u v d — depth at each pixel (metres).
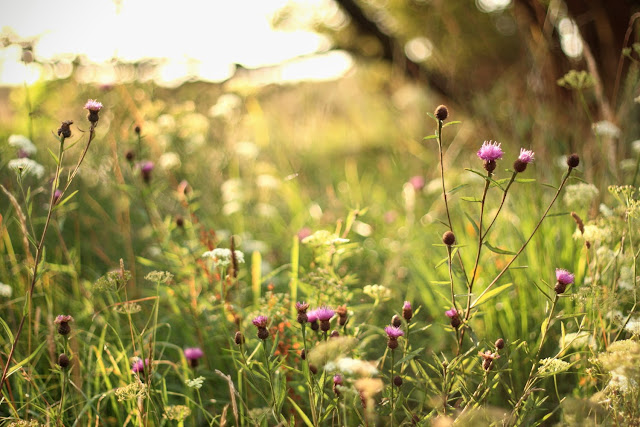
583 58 3.77
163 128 3.82
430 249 3.26
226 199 4.02
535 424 1.71
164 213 3.60
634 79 3.03
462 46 5.48
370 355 2.41
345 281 2.36
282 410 2.11
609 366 1.43
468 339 2.37
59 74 3.74
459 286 2.61
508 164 3.45
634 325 1.74
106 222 3.65
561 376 2.13
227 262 2.27
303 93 6.05
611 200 2.66
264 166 4.71
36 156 3.41
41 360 2.36
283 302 2.33
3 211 3.25
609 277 2.20
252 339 2.27
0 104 4.58
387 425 1.85
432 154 4.89
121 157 3.44
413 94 5.79
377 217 4.25
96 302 2.68
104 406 2.06
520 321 2.44
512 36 5.21
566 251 2.54
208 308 2.53
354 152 6.20
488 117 3.99
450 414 1.71
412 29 5.68
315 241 2.35
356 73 6.60
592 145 3.18
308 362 1.67
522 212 2.98
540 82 3.68
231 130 4.68
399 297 2.94
